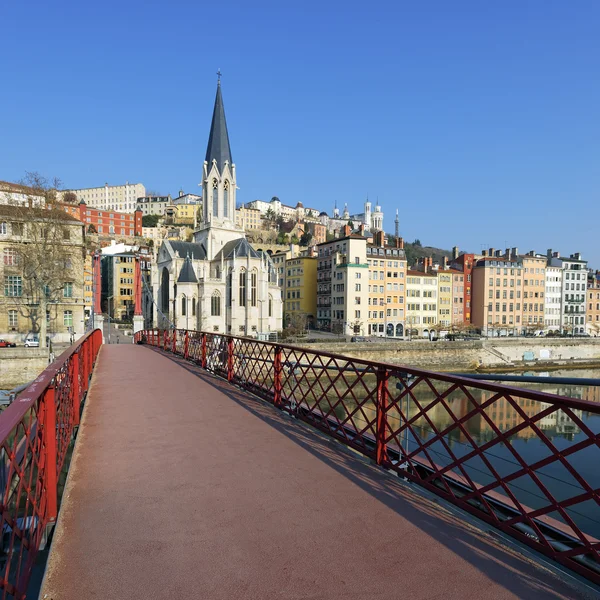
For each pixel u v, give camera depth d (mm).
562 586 3270
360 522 4238
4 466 2580
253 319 67312
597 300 99562
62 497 4699
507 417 22859
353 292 74875
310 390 7840
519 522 3988
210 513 4398
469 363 57969
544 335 85312
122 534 3979
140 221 129250
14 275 46312
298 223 176875
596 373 56812
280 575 3383
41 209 43875
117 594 3148
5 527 3039
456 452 17344
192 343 18109
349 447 6496
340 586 3252
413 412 24781
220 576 3367
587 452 17484
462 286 87375
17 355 33625
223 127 75625
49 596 3121
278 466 5734
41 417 3738
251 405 9367
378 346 53312
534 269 89562
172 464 5781
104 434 7133
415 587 3244
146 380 12812
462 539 3941
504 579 3355
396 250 80062
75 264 49438
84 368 10078
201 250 74688
